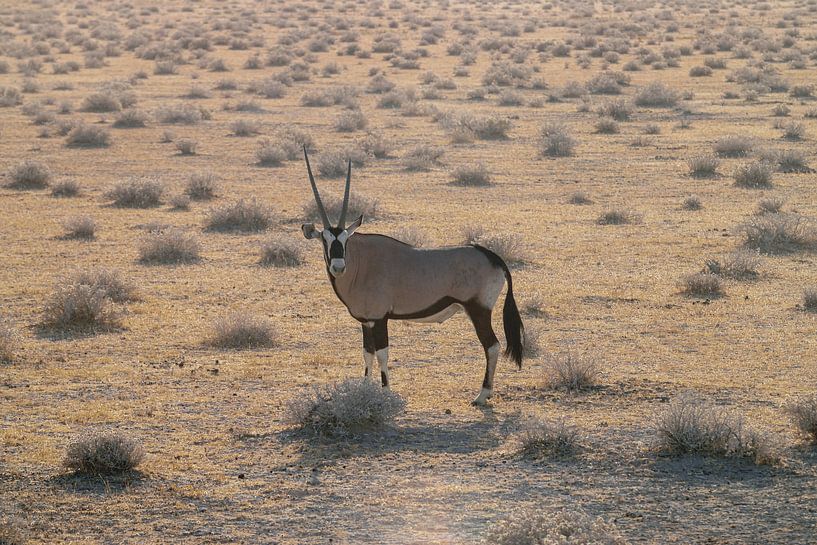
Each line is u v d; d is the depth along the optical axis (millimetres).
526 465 12516
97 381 16281
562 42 100500
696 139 47688
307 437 13547
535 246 27562
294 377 16531
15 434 13570
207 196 35000
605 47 91562
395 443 13359
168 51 87875
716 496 11484
